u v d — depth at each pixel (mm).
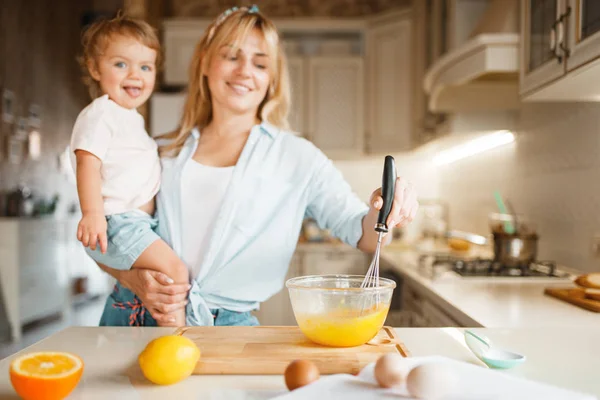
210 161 1406
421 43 3547
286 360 767
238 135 1428
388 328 974
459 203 3619
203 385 720
